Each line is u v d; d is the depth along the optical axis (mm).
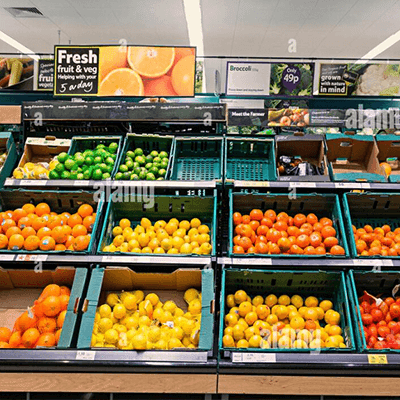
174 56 3166
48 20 8305
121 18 8148
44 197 2623
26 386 1915
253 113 3086
